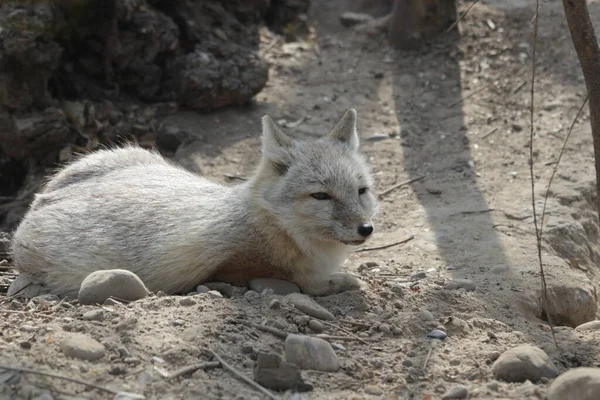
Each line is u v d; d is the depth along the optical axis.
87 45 18.50
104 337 8.30
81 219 11.33
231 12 21.67
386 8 24.42
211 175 16.88
